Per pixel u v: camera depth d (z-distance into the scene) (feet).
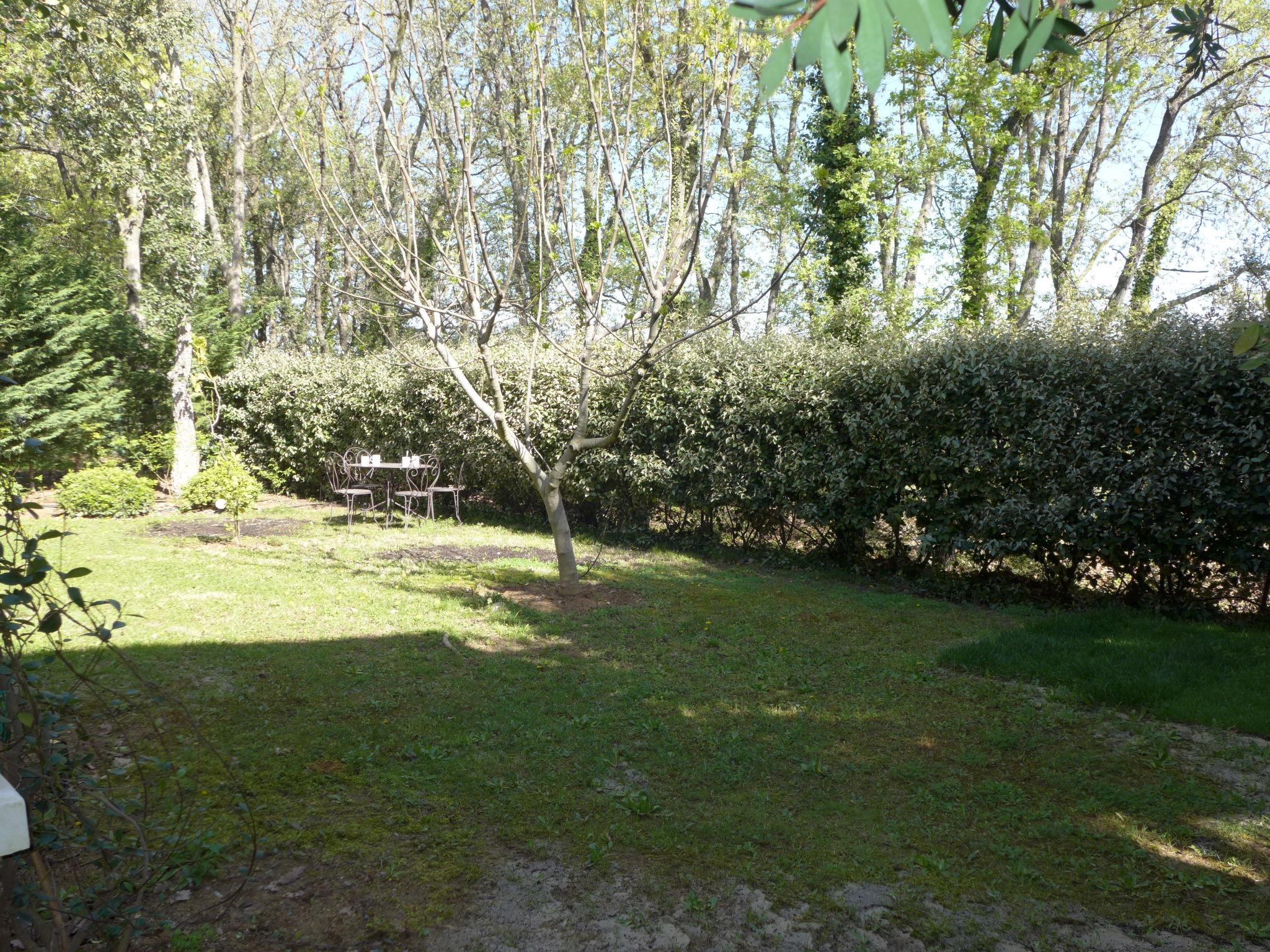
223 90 65.05
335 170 22.75
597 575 28.02
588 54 23.06
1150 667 17.63
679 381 32.99
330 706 15.16
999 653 18.76
